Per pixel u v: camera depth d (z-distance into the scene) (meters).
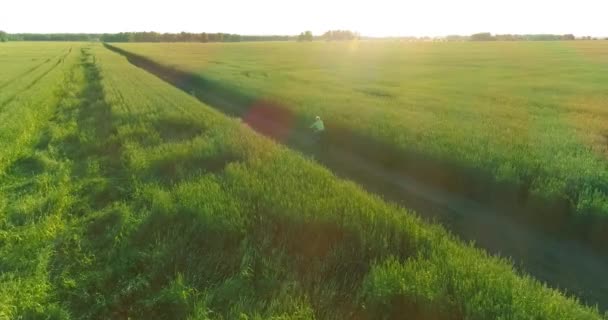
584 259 7.59
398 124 15.83
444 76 42.50
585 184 8.98
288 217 6.95
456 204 10.22
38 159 12.51
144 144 13.59
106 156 12.77
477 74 45.12
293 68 51.88
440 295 4.89
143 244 7.02
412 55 87.12
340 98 24.03
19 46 135.12
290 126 19.55
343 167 13.53
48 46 137.50
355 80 37.44
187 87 37.28
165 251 6.46
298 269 6.01
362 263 6.02
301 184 8.57
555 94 28.33
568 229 8.36
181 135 14.98
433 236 6.48
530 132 15.07
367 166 13.52
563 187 8.93
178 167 10.66
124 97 24.31
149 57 70.81
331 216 6.81
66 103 23.73
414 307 4.99
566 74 44.66
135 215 7.98
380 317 5.05
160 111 18.94
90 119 18.56
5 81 35.31
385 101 23.25
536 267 7.36
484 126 15.95
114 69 47.47
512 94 28.27
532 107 22.17
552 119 18.27
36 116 19.06
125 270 6.28
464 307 4.77
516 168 10.26
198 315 4.91
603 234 7.80
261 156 11.08
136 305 5.56
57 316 5.32
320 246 6.47
